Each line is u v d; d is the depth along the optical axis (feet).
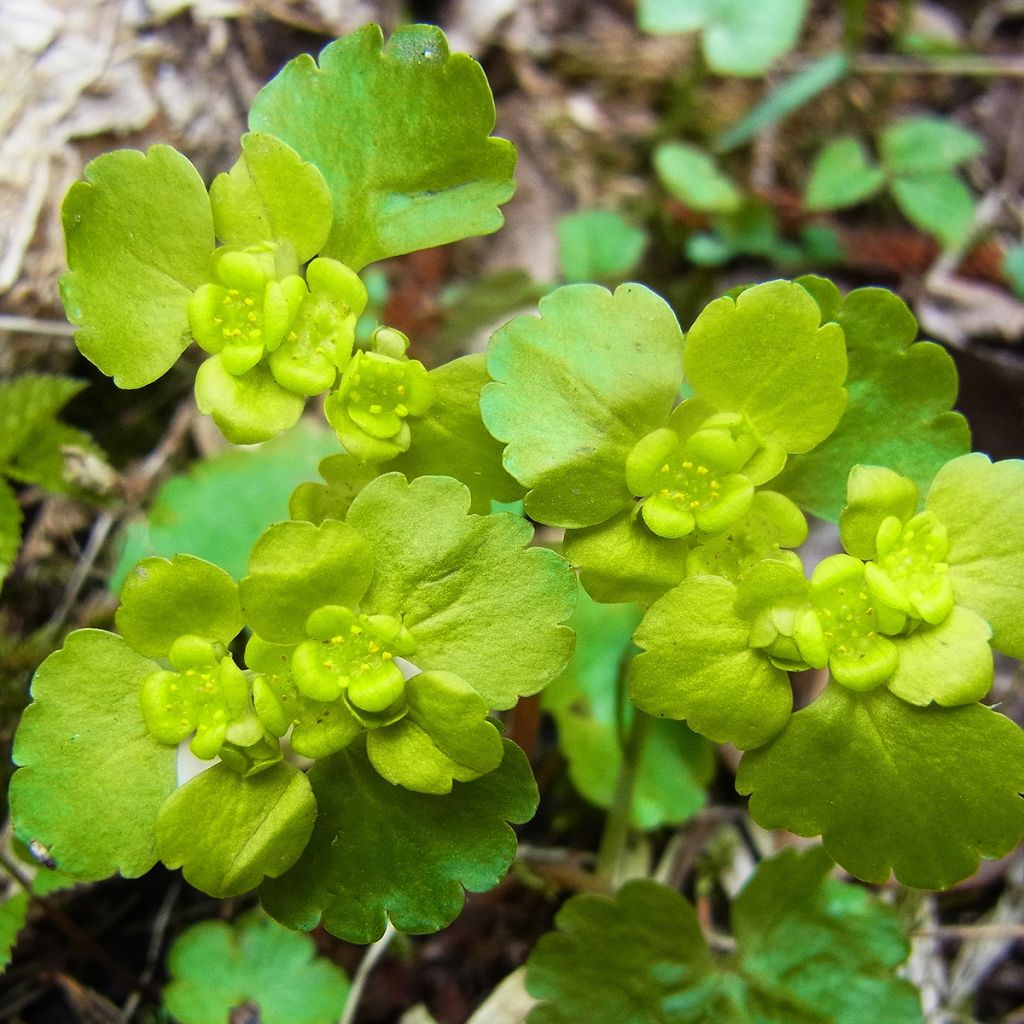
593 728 0.24
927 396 0.18
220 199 0.17
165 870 0.24
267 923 0.22
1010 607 0.17
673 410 0.17
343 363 0.17
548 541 0.27
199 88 0.28
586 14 0.37
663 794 0.24
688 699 0.17
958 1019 0.24
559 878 0.24
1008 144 0.36
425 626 0.16
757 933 0.22
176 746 0.16
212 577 0.16
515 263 0.33
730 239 0.32
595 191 0.34
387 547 0.16
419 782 0.16
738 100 0.36
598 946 0.21
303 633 0.16
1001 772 0.16
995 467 0.17
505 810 0.17
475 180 0.17
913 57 0.37
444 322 0.30
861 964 0.22
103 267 0.17
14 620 0.26
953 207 0.31
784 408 0.17
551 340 0.17
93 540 0.26
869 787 0.17
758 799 0.17
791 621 0.16
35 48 0.27
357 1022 0.23
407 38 0.17
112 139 0.27
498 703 0.16
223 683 0.16
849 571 0.16
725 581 0.16
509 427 0.17
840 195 0.31
